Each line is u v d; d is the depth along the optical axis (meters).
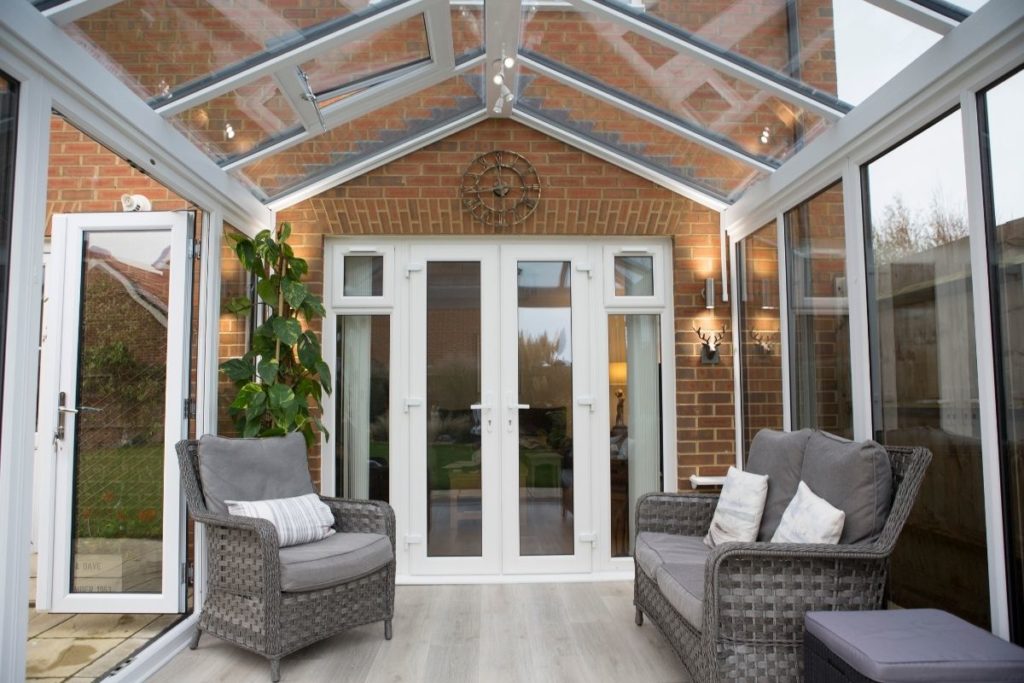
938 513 2.48
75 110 2.37
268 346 3.80
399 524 4.33
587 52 3.48
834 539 2.36
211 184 3.43
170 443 3.41
